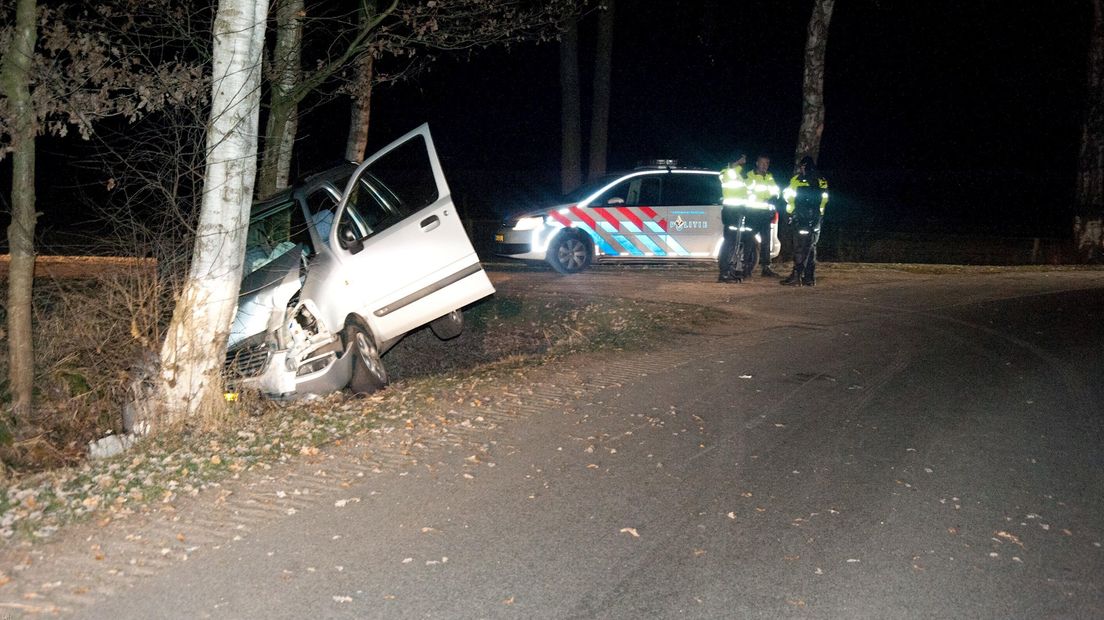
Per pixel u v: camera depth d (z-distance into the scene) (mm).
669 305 12789
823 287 14641
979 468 6508
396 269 8789
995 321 11898
